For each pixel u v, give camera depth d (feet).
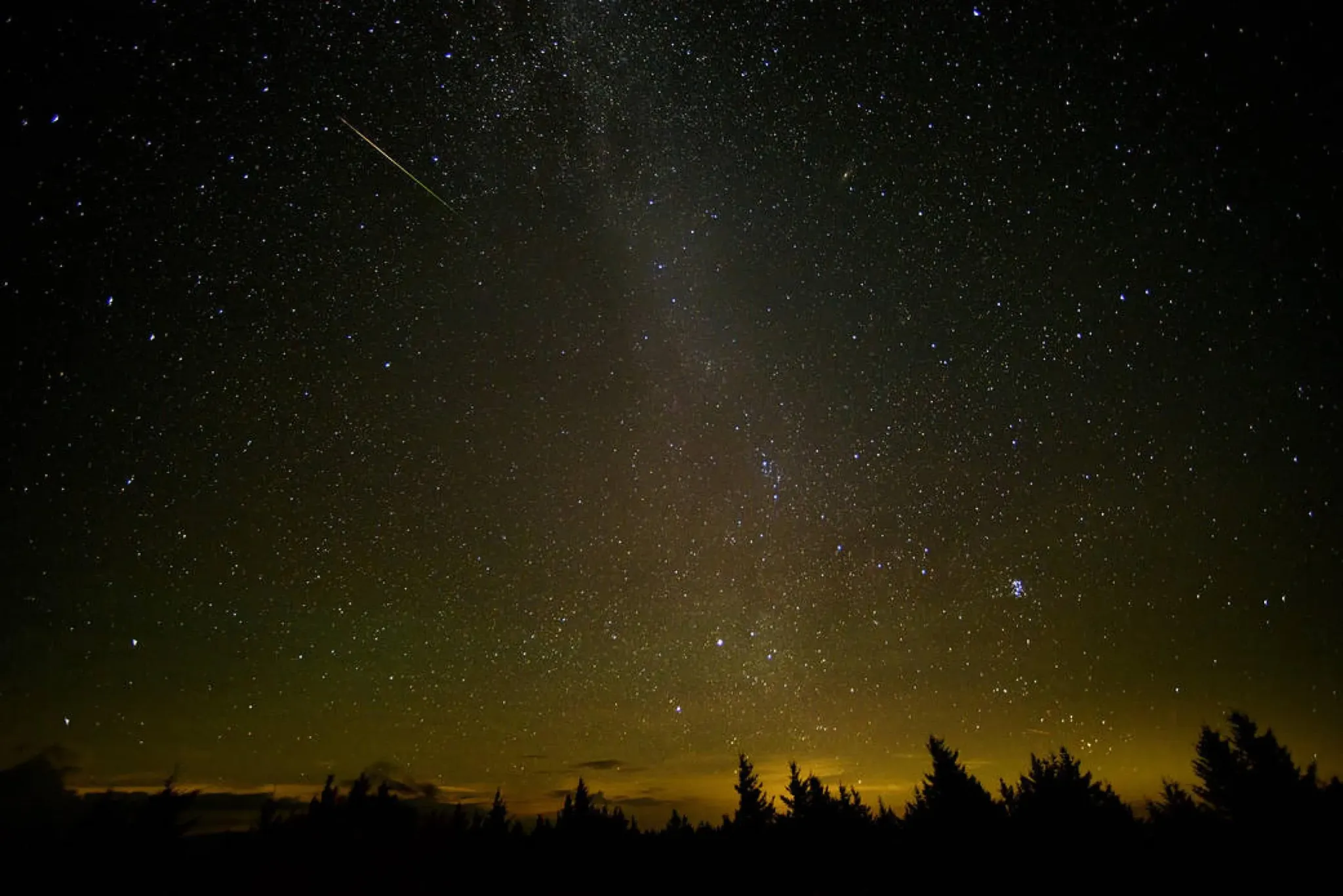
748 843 40.63
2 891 26.43
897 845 35.96
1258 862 26.37
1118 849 29.43
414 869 37.35
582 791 50.44
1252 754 29.19
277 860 34.04
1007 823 32.50
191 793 32.83
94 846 29.63
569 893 36.50
